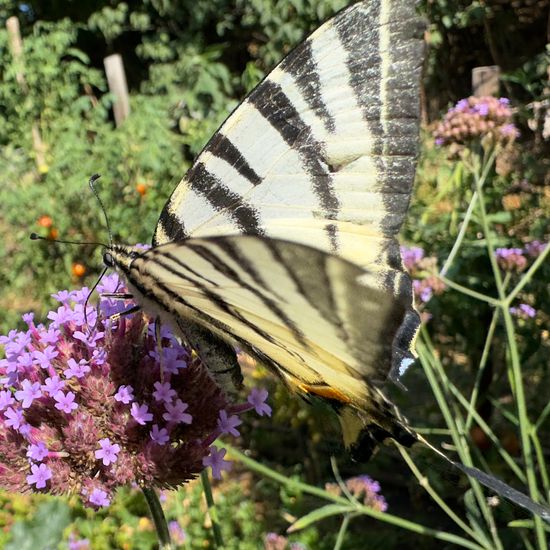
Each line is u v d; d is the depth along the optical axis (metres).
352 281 0.07
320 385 0.09
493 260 0.14
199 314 0.08
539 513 0.09
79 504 0.18
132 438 0.09
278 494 0.22
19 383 0.09
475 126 0.16
